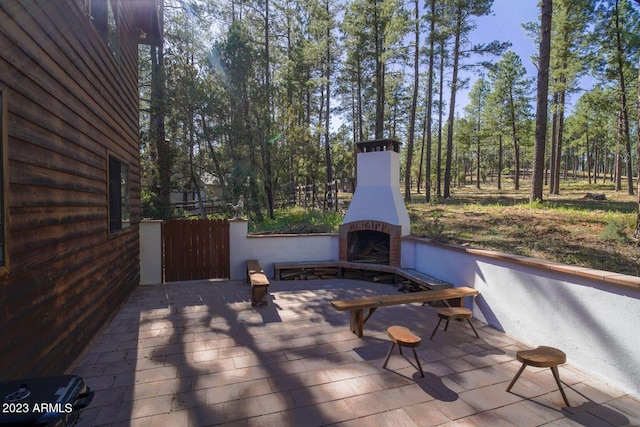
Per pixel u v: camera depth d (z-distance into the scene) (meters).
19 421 1.22
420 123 29.12
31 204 2.47
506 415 2.46
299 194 17.84
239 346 3.67
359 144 7.16
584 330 3.12
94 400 2.64
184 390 2.79
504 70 22.84
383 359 3.36
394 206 6.66
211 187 15.21
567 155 39.09
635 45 12.95
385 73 18.58
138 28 6.84
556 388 2.83
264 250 7.10
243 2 14.59
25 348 2.33
